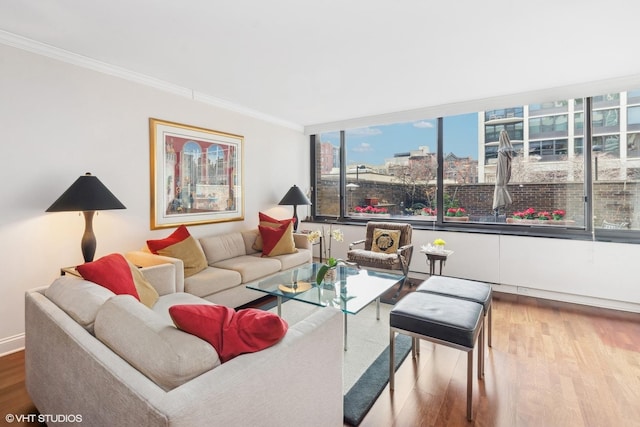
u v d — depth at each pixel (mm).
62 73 2611
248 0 1918
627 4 1970
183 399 879
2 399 1854
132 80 3072
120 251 3033
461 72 3084
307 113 4645
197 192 3719
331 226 5121
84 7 1988
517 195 3973
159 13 2062
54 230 2602
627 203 3398
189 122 3619
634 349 2447
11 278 2393
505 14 2082
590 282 3387
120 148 3004
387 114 4629
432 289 2359
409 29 2271
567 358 2314
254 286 2764
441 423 1657
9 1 1914
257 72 3078
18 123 2391
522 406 1785
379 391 1918
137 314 1219
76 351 1214
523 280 3721
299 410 1253
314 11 2045
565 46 2535
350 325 2918
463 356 2354
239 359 1091
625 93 3367
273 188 4855
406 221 4766
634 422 1654
